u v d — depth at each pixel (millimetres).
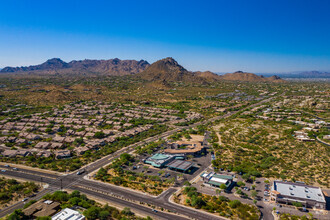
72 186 157250
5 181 159000
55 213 124688
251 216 124750
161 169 185250
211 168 187875
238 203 134875
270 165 186125
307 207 136125
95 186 157625
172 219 124312
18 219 115438
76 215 119312
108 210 128750
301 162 189750
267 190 152750
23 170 179125
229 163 193250
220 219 124438
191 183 162875
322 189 152250
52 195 139750
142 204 137625
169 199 143125
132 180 164625
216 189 149625
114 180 162375
